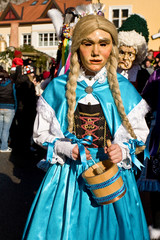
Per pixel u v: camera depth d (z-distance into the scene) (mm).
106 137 1798
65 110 1766
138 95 1818
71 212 1688
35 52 13477
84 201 1704
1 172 4465
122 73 2729
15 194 3631
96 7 2748
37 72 13766
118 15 14648
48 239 1663
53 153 1730
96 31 1643
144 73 2812
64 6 22641
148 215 2648
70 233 1659
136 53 2662
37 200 1787
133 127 1779
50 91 1830
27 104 5691
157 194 2396
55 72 3318
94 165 1693
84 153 1625
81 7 2797
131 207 1757
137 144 1765
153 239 2283
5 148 5844
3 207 3266
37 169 4707
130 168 1853
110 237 1658
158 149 2369
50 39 22672
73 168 1768
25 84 5676
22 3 25219
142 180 2516
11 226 2879
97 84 1790
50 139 1749
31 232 1667
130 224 1694
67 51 2979
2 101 5664
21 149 5773
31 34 22953
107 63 1813
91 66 1709
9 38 23797
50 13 3246
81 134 1792
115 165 1603
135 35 2607
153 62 5598
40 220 1695
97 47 1665
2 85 5598
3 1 25562
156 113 2396
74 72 1766
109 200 1591
